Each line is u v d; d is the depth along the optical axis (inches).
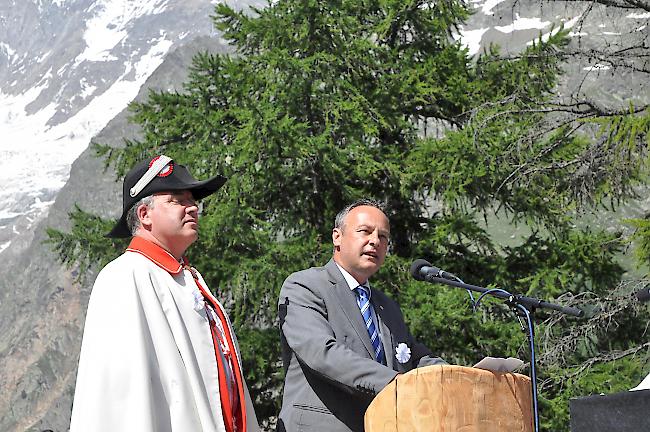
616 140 775.7
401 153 1131.9
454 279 275.3
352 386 252.7
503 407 209.8
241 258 1036.5
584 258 1064.2
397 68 1173.7
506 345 991.6
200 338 244.2
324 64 1138.7
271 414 1053.2
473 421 206.2
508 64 1129.4
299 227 1110.4
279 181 1075.3
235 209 1043.3
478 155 971.9
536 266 1082.7
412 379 208.2
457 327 995.9
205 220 1045.2
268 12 1174.3
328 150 1071.0
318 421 265.0
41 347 7495.1
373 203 289.9
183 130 1159.0
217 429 236.4
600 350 876.0
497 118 952.9
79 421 226.5
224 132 1119.6
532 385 255.8
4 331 7859.3
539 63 1039.6
